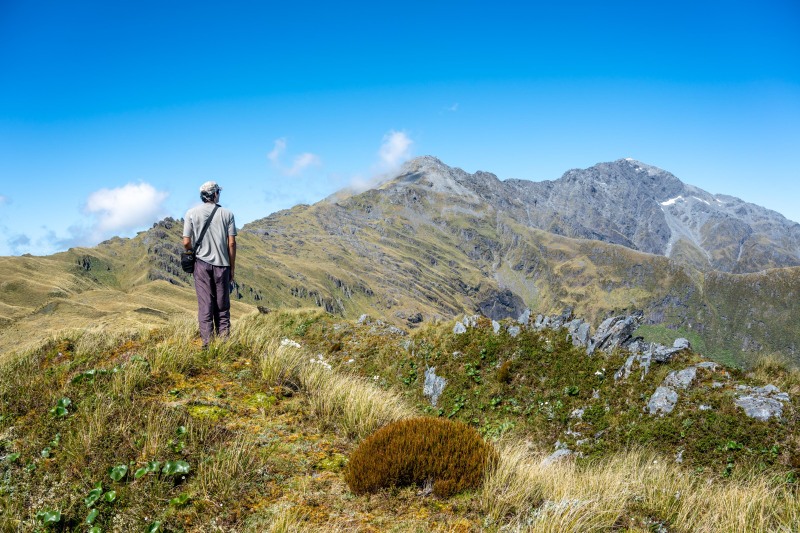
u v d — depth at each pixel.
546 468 7.23
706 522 5.75
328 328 21.25
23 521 4.38
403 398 16.22
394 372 17.75
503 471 5.84
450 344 18.28
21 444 5.37
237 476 5.25
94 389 6.62
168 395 6.98
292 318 22.52
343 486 5.48
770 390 12.30
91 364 8.11
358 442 6.80
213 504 4.81
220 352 8.69
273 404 7.41
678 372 13.99
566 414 14.06
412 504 5.20
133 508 4.61
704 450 11.32
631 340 16.06
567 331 17.34
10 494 4.65
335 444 6.61
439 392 16.33
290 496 5.14
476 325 18.95
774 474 9.80
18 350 9.52
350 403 7.87
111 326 11.32
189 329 10.33
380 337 20.06
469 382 16.33
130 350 8.80
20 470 4.98
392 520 4.84
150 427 5.61
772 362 13.94
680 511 6.02
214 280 9.20
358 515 4.91
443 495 5.35
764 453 10.70
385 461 5.45
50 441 5.46
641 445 12.06
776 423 11.20
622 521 5.47
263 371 8.26
